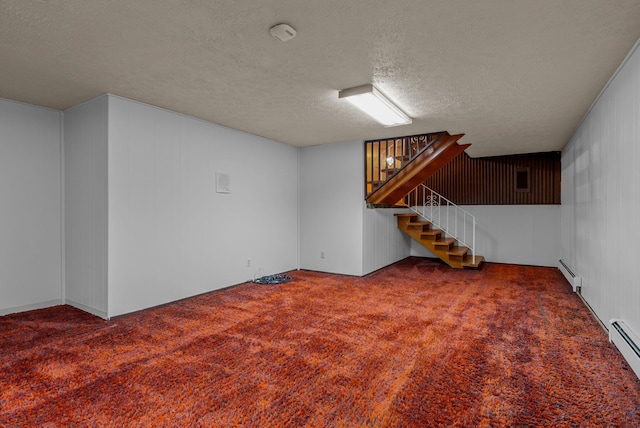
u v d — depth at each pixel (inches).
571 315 141.2
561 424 70.7
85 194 146.3
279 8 76.4
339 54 99.2
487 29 84.7
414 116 159.9
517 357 101.7
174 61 104.4
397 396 81.4
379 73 112.6
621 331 101.8
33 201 149.6
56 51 97.7
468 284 200.1
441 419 72.6
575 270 189.3
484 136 200.8
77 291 151.1
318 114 160.7
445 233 291.4
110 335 119.3
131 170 142.7
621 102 106.0
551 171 254.2
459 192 287.0
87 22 82.3
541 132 190.1
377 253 245.0
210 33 87.6
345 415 74.0
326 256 235.0
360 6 75.4
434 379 89.2
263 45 94.0
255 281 202.4
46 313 144.2
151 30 86.1
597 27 83.0
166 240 156.6
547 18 79.5
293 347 109.1
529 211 262.5
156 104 147.9
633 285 96.9
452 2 73.6
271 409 76.2
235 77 117.0
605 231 124.2
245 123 178.9
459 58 101.0
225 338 116.6
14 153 144.2
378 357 101.9
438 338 116.3
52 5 74.9
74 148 152.0
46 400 79.8
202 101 143.0
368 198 224.1
